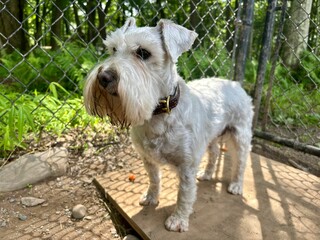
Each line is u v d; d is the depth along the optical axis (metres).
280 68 1.30
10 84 0.98
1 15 1.41
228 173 0.73
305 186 0.68
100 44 1.36
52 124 0.78
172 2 1.78
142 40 0.46
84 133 0.81
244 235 0.52
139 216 0.56
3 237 0.50
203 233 0.52
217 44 1.19
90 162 0.73
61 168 0.68
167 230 0.53
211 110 0.58
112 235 0.54
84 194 0.63
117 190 0.63
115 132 0.84
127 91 0.43
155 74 0.47
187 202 0.53
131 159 0.76
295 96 1.20
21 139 0.69
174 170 0.55
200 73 1.16
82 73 1.01
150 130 0.50
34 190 0.62
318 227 0.55
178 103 0.50
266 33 0.83
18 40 1.45
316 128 1.04
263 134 0.89
